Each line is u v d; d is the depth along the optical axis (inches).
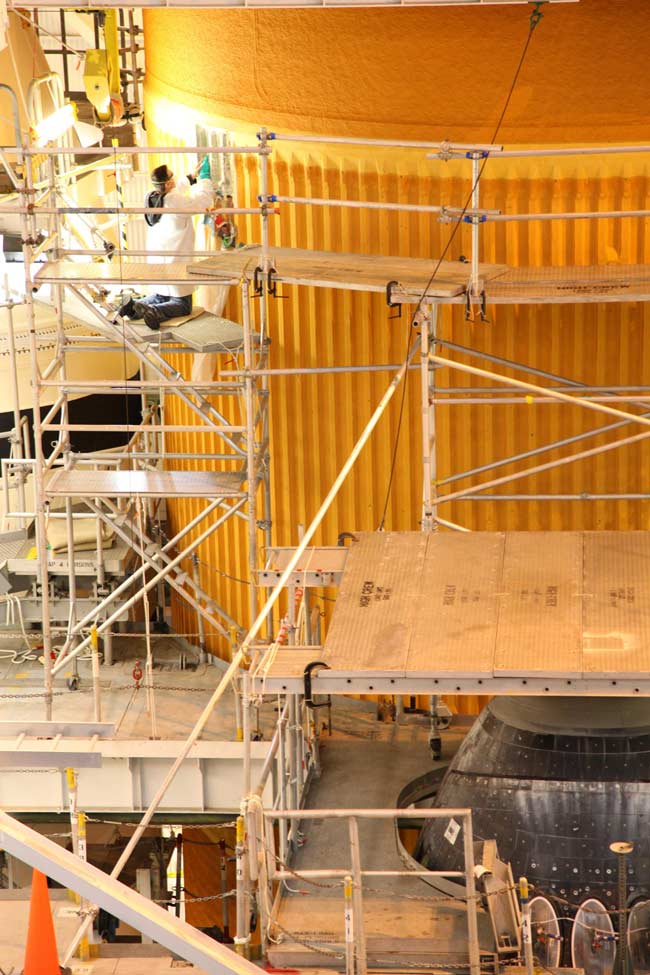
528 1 418.0
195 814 521.3
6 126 693.9
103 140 717.3
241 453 505.7
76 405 749.9
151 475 512.4
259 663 346.0
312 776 472.1
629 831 369.4
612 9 484.1
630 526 538.6
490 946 359.9
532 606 358.9
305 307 541.6
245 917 348.5
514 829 377.4
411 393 537.0
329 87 516.4
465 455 539.5
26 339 721.0
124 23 775.7
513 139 503.5
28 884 573.9
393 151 513.0
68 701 559.2
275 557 404.2
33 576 610.2
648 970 361.4
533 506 542.6
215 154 546.3
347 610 362.9
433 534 402.6
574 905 364.5
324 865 413.1
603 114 496.4
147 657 570.9
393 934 364.8
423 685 333.7
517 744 389.7
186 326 506.6
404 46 502.6
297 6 422.3
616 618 350.6
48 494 500.1
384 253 527.8
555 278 455.2
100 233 608.1
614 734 382.0
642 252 512.7
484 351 525.3
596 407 417.7
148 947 356.8
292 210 537.3
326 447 557.0
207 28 545.6
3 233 679.7
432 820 407.2
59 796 517.7
